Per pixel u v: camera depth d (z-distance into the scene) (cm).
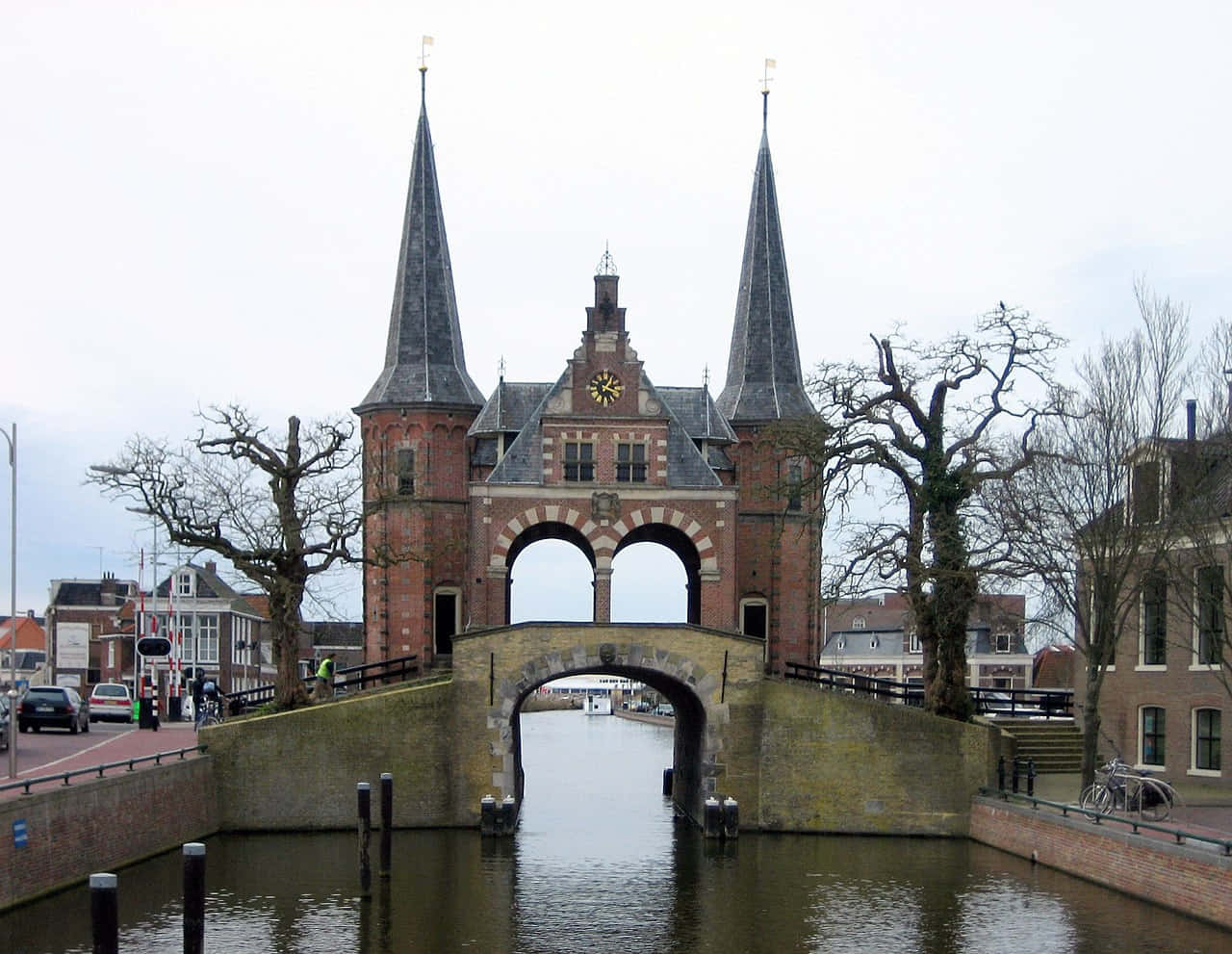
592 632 5362
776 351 7319
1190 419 4803
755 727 5366
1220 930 3416
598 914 3853
